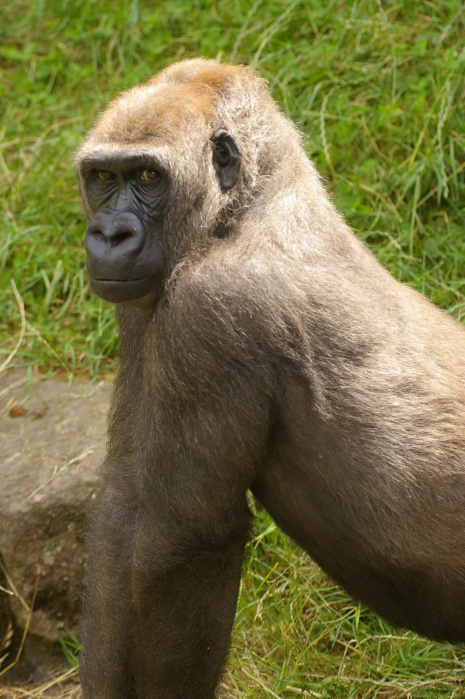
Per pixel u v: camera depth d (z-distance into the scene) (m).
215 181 10.01
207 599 10.19
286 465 10.06
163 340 9.53
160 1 22.61
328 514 10.04
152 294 9.96
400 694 12.30
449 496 9.55
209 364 9.34
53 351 16.30
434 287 16.23
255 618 13.15
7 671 13.68
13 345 16.78
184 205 9.80
